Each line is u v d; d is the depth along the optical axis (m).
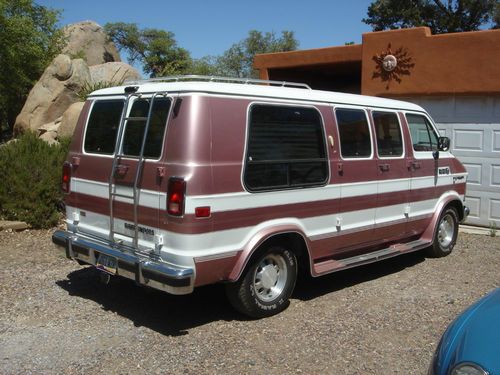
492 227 10.38
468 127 10.52
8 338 4.89
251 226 5.23
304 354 4.73
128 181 5.22
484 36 9.98
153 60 37.66
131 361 4.50
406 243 7.54
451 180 8.20
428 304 6.08
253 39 38.97
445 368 3.23
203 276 4.89
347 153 6.29
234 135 5.06
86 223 5.88
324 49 12.67
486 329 3.35
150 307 5.76
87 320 5.35
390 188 6.94
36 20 20.77
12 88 19.58
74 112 12.87
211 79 5.82
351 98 6.51
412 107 7.58
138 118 5.20
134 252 5.18
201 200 4.80
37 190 8.93
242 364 4.51
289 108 5.61
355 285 6.77
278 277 5.66
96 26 26.33
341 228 6.22
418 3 33.62
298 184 5.66
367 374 4.42
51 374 4.26
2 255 7.50
